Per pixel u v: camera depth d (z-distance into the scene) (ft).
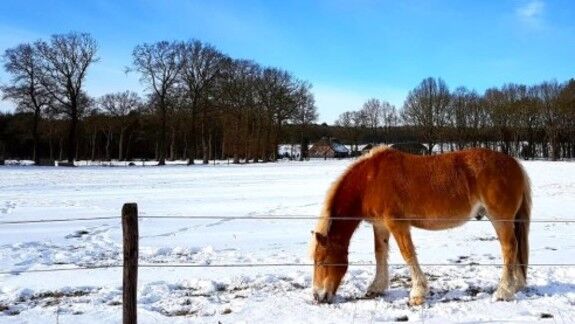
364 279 27.25
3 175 118.42
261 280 27.20
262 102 242.58
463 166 23.66
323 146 350.64
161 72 203.72
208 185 88.74
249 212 53.98
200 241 38.32
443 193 23.27
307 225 45.32
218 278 27.58
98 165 195.72
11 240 38.88
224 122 227.40
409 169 23.77
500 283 23.62
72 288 26.20
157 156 284.20
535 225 43.75
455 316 20.86
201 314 22.12
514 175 23.68
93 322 20.95
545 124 272.72
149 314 21.77
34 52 188.65
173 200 65.21
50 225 45.60
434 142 292.40
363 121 347.15
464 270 28.73
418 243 36.73
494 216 23.52
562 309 21.42
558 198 63.77
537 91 296.30
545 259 31.22
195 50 207.62
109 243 38.29
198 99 211.20
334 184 24.90
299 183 92.53
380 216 23.88
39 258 33.17
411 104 299.79
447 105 291.79
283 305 22.89
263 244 37.17
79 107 200.95
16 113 236.63
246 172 132.87
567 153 285.02
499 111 282.56
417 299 22.82
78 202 63.16
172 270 29.50
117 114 271.90
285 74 249.96
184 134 251.60
